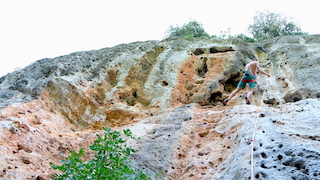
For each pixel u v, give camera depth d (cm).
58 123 837
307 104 673
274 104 894
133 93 1020
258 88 955
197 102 951
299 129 539
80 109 916
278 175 413
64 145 700
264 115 644
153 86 1029
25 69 1127
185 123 735
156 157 606
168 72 1091
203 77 1069
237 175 455
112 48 1265
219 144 616
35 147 668
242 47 1213
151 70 1105
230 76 1052
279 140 505
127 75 1069
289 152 454
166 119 813
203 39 1324
